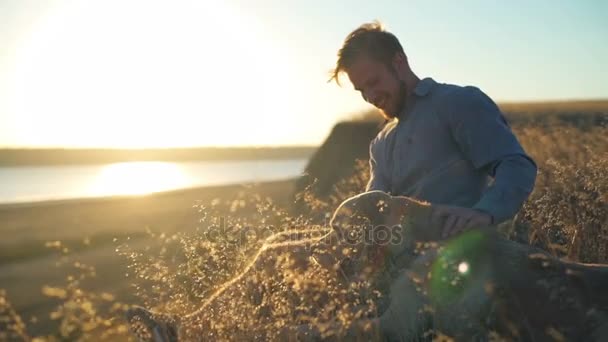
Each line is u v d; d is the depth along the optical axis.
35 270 11.11
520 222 5.19
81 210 29.31
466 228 3.53
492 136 3.82
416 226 3.70
